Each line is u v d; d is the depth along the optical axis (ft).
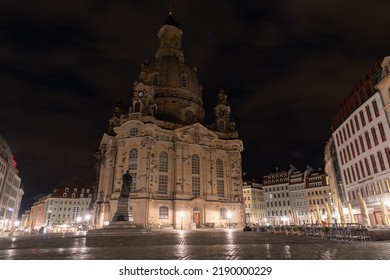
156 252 49.08
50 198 435.53
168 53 334.85
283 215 407.85
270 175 443.73
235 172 265.13
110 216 208.64
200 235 113.70
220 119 296.30
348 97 157.28
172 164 238.68
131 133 231.09
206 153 255.91
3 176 276.00
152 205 214.90
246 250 49.83
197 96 306.55
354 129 147.23
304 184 394.52
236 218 249.55
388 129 116.47
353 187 151.94
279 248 52.44
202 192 241.76
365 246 53.67
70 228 302.45
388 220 93.35
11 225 325.83
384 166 120.88
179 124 259.80
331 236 75.61
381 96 120.67
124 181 155.53
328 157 231.71
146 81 256.52
